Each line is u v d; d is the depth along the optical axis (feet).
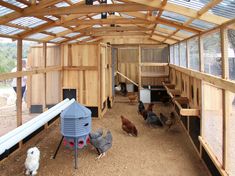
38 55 21.31
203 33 11.44
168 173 10.39
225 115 8.37
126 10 10.03
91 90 20.15
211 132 10.53
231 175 7.86
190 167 10.98
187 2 8.53
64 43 20.21
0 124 18.61
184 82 17.97
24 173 10.57
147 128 17.43
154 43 27.94
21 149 13.37
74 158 12.21
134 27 19.01
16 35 13.21
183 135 15.81
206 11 7.99
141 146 13.78
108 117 20.66
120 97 31.53
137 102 27.84
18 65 13.58
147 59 30.94
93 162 11.71
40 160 11.96
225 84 7.88
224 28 8.23
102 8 10.11
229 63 8.06
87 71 20.08
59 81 20.44
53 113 15.01
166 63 27.20
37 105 21.77
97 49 19.86
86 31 19.11
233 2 6.85
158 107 24.59
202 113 11.73
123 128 15.94
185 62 17.37
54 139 15.21
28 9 9.91
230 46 7.98
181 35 16.67
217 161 9.04
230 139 8.38
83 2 11.25
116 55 33.42
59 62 20.53
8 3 8.89
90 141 12.31
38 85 21.66
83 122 11.37
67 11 10.07
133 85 34.24
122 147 13.64
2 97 30.22
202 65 12.02
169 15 11.71
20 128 11.84
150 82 30.96
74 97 20.40
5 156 11.87
